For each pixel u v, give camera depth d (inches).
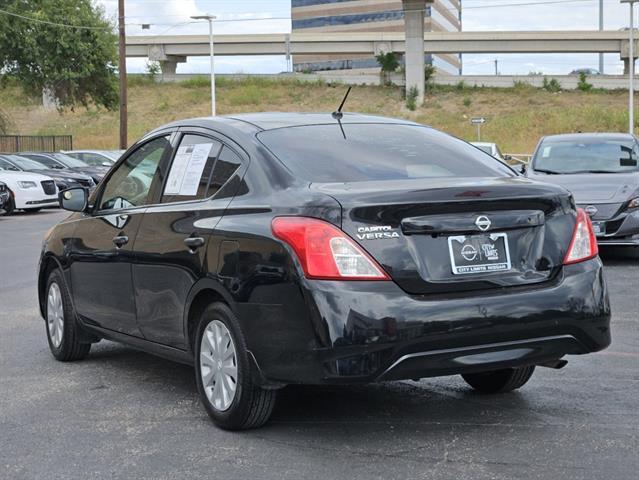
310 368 173.8
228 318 192.4
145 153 243.1
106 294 245.3
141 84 3405.5
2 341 308.8
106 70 1988.2
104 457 184.1
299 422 204.4
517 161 713.6
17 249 593.6
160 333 221.9
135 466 178.1
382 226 175.6
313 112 233.6
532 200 187.0
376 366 171.3
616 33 3299.7
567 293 184.4
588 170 494.9
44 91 1978.3
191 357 211.9
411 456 179.2
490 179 198.5
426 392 229.8
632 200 441.7
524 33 3368.6
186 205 213.5
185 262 205.6
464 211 180.7
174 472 173.9
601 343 191.0
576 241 191.5
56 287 276.2
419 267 176.1
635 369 250.2
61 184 1018.1
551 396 223.6
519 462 173.9
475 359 177.9
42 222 831.1
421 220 177.6
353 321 169.9
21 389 242.8
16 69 1903.3
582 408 211.9
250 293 184.5
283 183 191.3
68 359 276.2
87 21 1918.1
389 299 172.2
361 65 5605.3
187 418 210.8
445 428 197.8
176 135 232.4
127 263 231.9
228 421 196.4
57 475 174.2
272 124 216.4
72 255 261.7
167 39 3575.3
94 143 2492.6
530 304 179.8
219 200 203.5
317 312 171.5
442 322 173.2
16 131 2335.1
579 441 186.2
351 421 204.5
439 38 3437.5
